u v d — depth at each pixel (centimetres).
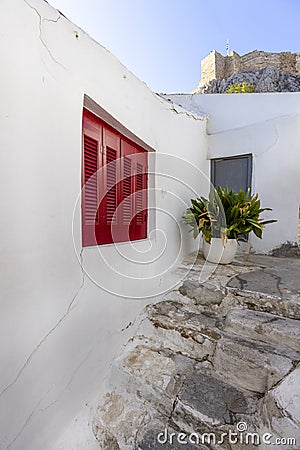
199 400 141
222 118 421
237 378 150
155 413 149
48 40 115
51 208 121
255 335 170
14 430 106
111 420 150
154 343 194
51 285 123
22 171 105
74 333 141
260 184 389
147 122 230
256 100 402
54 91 120
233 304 212
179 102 452
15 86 100
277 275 263
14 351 104
